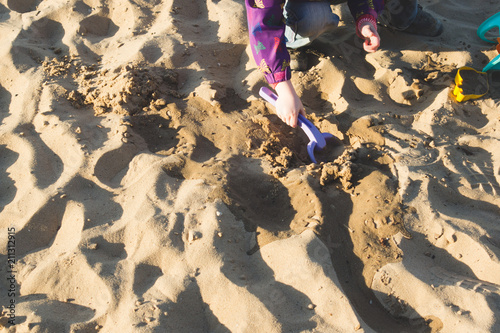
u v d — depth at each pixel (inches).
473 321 58.2
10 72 107.1
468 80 99.5
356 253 69.2
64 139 88.7
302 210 75.4
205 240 70.1
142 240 71.8
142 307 63.3
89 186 81.3
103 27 122.0
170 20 117.2
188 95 98.9
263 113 95.2
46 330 62.4
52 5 124.0
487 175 79.0
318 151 89.1
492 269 64.2
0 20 123.4
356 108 95.6
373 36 88.0
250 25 77.6
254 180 81.1
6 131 91.8
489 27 108.7
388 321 62.7
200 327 62.7
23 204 78.9
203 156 86.9
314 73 103.4
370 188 77.2
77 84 103.3
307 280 65.1
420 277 64.8
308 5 96.3
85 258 69.7
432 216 71.9
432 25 113.1
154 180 80.0
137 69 102.1
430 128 89.0
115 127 91.4
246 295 63.4
